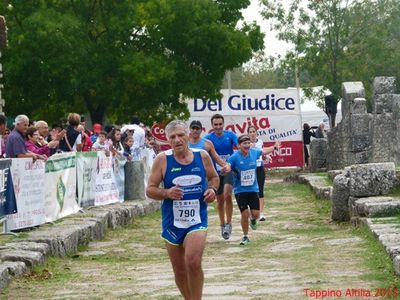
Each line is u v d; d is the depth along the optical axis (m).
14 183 15.62
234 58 40.06
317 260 13.82
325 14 45.62
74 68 37.09
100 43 37.91
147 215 24.08
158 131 42.09
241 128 42.28
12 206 15.34
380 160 24.38
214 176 10.07
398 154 23.42
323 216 21.22
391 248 12.60
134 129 27.48
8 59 37.41
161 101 39.38
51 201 17.91
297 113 42.28
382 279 11.54
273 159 42.28
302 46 45.41
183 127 10.02
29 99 38.78
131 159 25.94
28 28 36.50
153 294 11.30
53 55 36.88
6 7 37.53
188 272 9.70
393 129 23.73
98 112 39.84
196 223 9.90
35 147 17.91
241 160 17.05
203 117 42.12
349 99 28.84
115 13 38.09
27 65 37.12
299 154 42.22
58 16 36.81
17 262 13.11
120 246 17.19
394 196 18.62
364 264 12.94
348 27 45.78
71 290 11.91
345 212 19.33
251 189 17.14
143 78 37.41
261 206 21.14
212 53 39.84
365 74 46.44
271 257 14.73
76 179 20.25
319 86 47.69
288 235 17.95
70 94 38.50
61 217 18.67
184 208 9.90
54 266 14.12
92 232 17.77
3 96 38.97
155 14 38.16
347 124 29.12
